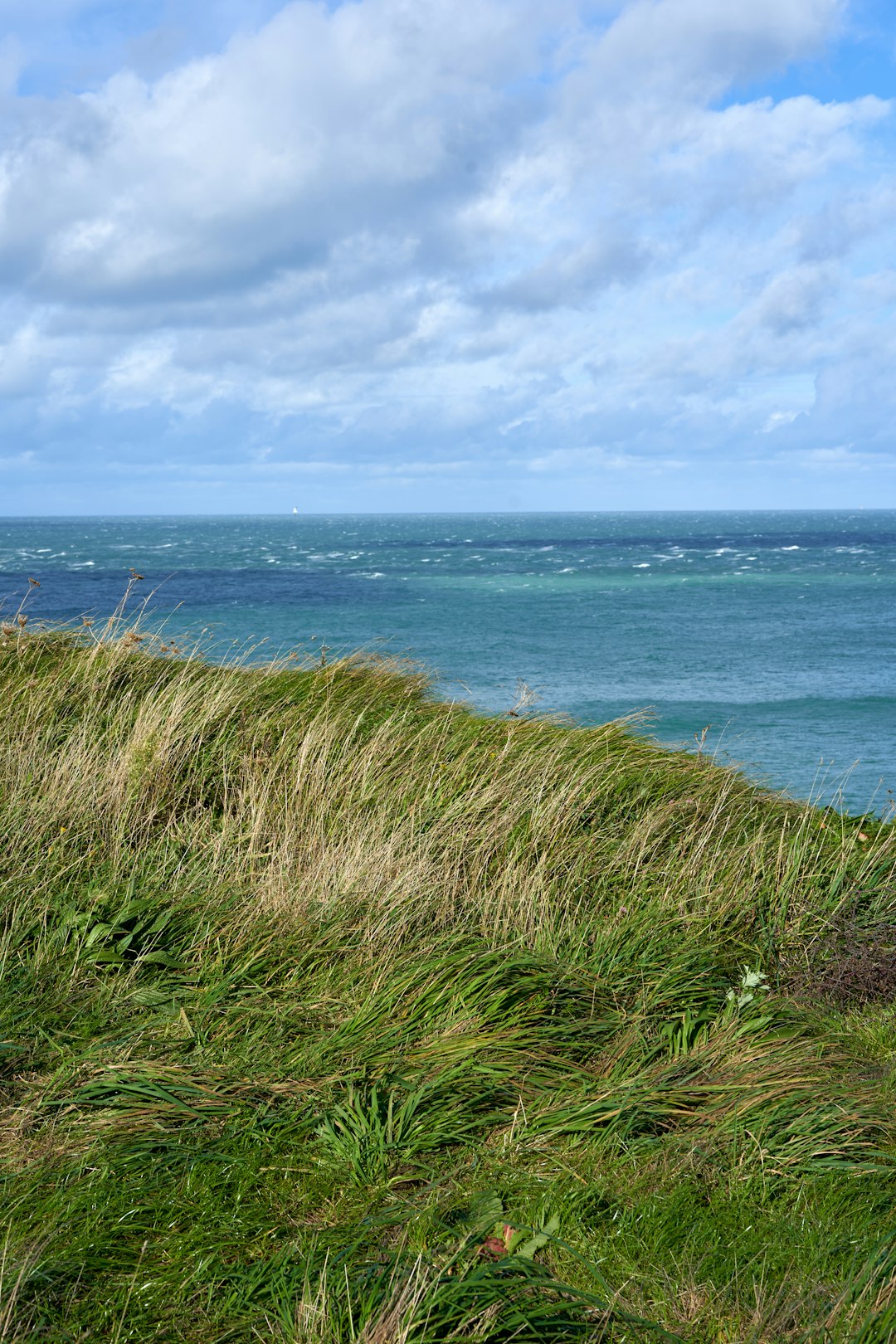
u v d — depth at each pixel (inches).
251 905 174.6
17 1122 115.5
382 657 350.9
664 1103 127.0
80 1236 97.7
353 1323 88.3
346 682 309.3
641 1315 93.0
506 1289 92.1
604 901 193.9
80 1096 120.9
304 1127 119.0
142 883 180.4
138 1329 88.8
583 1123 121.2
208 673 306.3
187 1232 101.0
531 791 228.1
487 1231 102.1
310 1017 143.8
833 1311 91.0
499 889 190.5
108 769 218.5
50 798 204.2
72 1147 111.9
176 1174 109.7
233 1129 117.2
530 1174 112.5
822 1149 117.5
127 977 151.1
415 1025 143.2
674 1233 103.5
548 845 205.2
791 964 177.5
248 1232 101.7
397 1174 113.5
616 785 241.0
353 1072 128.6
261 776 226.1
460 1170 113.7
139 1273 95.1
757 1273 98.3
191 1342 87.7
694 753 283.7
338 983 153.8
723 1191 111.4
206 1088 124.0
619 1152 118.6
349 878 184.2
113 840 196.7
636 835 214.4
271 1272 94.8
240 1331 88.9
